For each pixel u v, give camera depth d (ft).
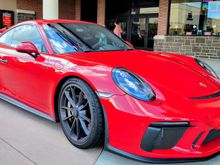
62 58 8.36
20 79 9.96
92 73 7.35
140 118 6.33
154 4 39.19
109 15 44.39
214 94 7.38
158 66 8.18
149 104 6.45
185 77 7.83
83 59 8.02
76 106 7.86
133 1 41.52
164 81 7.29
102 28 11.35
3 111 11.03
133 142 6.53
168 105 6.48
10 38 11.35
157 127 6.29
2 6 41.22
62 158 7.38
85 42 9.65
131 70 7.38
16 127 9.42
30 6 44.21
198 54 33.99
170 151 6.57
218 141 7.20
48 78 8.59
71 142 8.10
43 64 8.78
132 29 42.27
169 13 36.11
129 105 6.52
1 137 8.59
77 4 48.78
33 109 9.69
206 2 32.91
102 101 6.95
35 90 9.28
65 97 8.25
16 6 42.68
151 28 40.19
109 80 7.01
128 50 10.09
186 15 34.76
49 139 8.52
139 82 6.90
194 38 34.01
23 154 7.55
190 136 6.49
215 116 6.63
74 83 7.72
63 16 47.42
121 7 42.88
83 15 48.55
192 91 7.18
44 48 9.25
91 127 7.29
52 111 8.70
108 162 7.22
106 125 6.97
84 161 7.25
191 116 6.38
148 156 6.53
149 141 6.40
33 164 7.04
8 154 7.53
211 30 33.04
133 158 6.61
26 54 9.74
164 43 36.58
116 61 7.94
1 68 11.03
